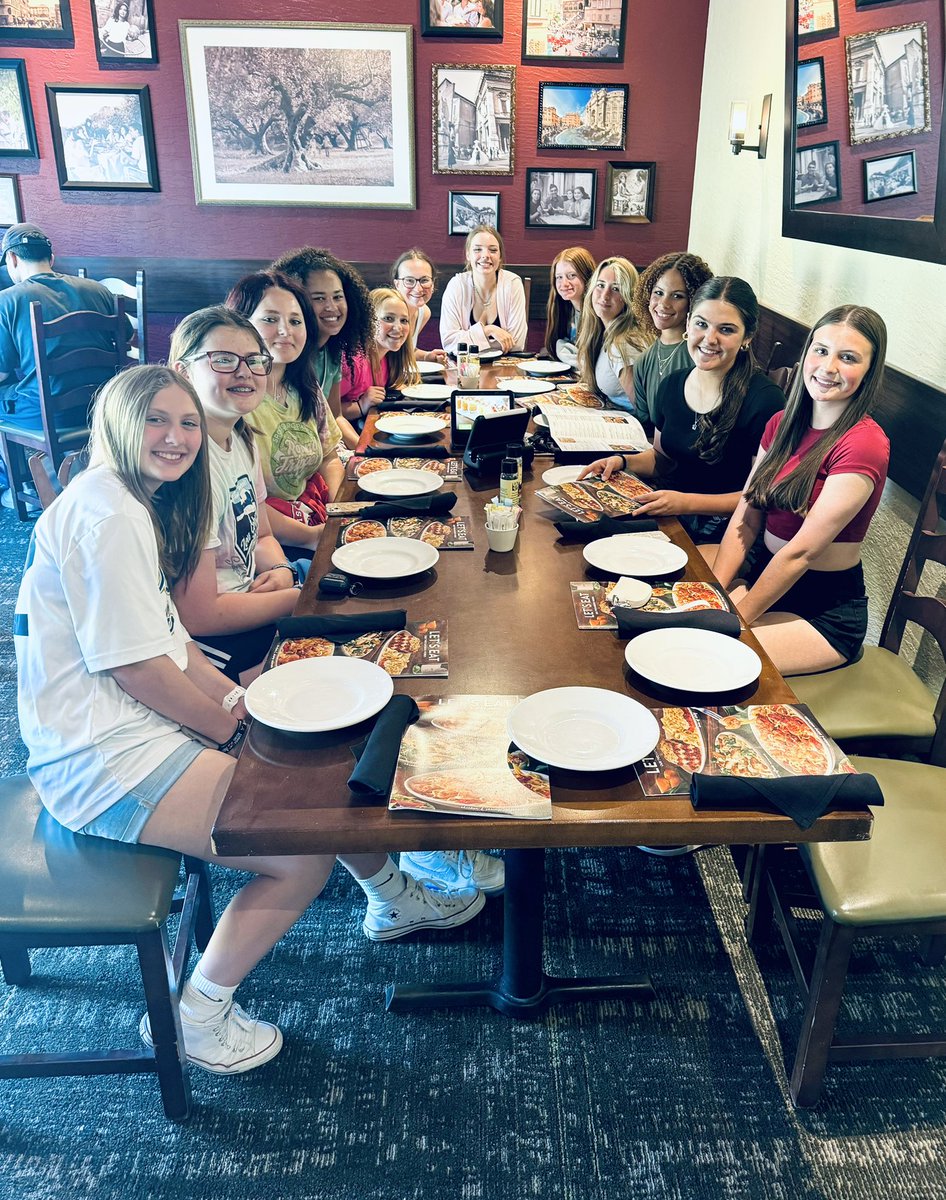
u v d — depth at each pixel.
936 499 2.06
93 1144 1.62
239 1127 1.65
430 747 1.39
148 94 5.10
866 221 2.71
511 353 4.48
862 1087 1.73
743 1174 1.57
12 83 5.06
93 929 1.47
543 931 2.02
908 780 1.76
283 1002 1.91
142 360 4.55
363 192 5.34
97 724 1.55
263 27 4.96
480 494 2.48
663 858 2.33
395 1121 1.66
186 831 1.56
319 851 1.26
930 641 2.45
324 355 3.11
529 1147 1.62
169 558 1.79
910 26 2.36
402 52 5.04
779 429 2.24
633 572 1.95
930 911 1.51
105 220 5.36
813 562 2.13
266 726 1.47
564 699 1.48
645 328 3.42
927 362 2.48
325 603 1.86
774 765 1.35
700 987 1.94
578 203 5.36
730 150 4.52
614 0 4.94
